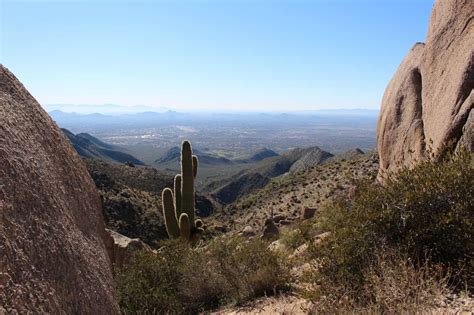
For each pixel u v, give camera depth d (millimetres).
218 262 7914
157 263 7723
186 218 15078
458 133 8828
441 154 6156
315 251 5605
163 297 6887
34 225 2369
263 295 6887
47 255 2359
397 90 12797
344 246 5176
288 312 5574
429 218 5047
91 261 2922
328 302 4801
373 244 5125
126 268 7738
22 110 2904
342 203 6180
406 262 4418
